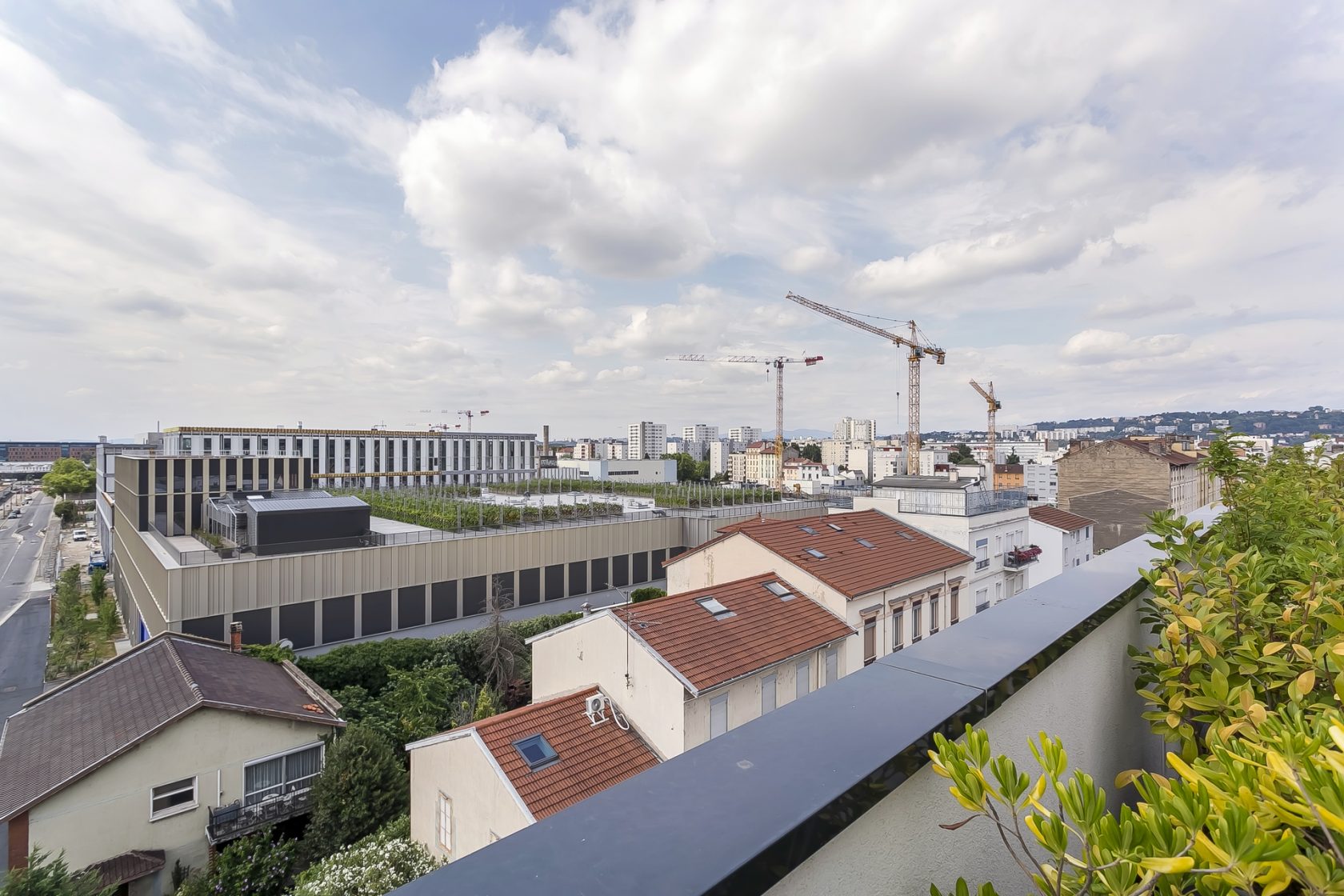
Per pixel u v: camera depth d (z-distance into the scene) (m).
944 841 1.79
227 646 17.98
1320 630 2.46
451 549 30.36
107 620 37.03
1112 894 1.19
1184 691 2.56
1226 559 3.22
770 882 1.11
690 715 11.86
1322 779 1.14
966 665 2.01
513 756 10.70
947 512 24.06
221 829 12.79
